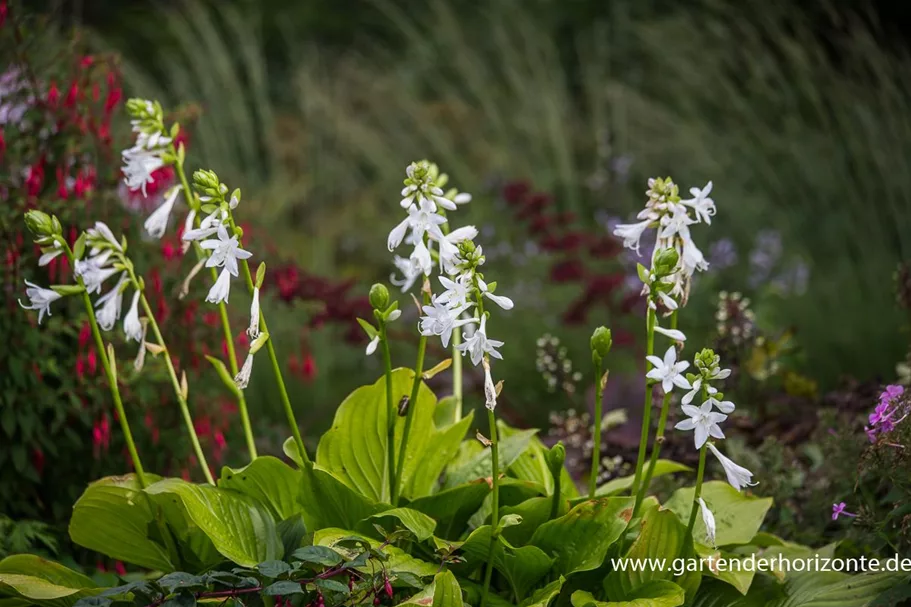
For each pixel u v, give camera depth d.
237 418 4.98
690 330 6.71
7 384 3.89
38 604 3.08
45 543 3.76
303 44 13.08
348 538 2.80
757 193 9.25
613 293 6.63
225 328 3.24
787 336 4.98
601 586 3.07
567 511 3.08
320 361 6.71
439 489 3.49
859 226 8.27
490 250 8.05
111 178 4.26
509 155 9.91
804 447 4.21
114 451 4.23
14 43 4.14
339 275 8.59
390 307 2.90
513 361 6.61
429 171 2.78
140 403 4.20
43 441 3.95
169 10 12.58
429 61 11.82
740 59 10.55
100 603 2.50
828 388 6.41
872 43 8.94
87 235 2.97
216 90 9.83
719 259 7.76
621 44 11.91
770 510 3.92
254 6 13.30
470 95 11.56
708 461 4.11
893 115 8.43
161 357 4.27
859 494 3.59
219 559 3.16
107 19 13.61
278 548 2.98
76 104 4.19
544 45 11.66
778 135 9.73
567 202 9.59
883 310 7.08
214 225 2.79
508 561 2.96
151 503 3.10
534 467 3.44
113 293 3.01
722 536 3.26
